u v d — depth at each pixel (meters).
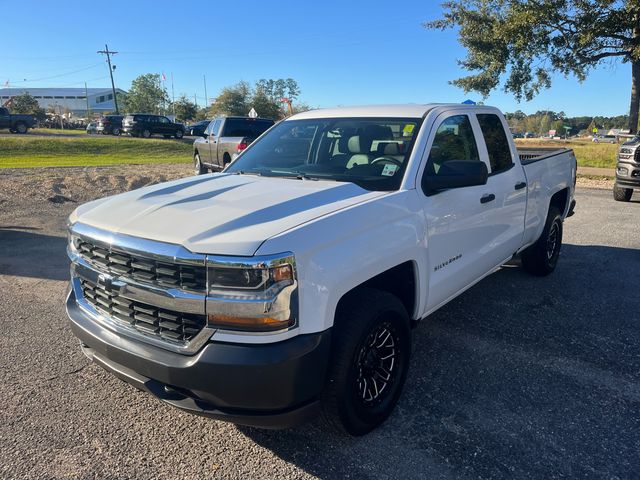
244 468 2.79
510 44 24.00
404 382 3.32
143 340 2.73
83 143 28.22
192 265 2.47
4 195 11.22
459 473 2.75
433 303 3.67
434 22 26.09
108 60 71.12
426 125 3.75
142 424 3.18
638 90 23.48
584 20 21.36
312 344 2.53
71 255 3.17
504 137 4.86
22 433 3.06
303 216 2.76
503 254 4.79
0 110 36.12
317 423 3.22
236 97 79.94
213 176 3.96
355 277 2.77
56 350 4.13
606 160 25.06
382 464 2.82
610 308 5.14
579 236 8.47
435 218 3.49
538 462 2.83
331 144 3.99
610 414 3.29
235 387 2.44
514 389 3.59
